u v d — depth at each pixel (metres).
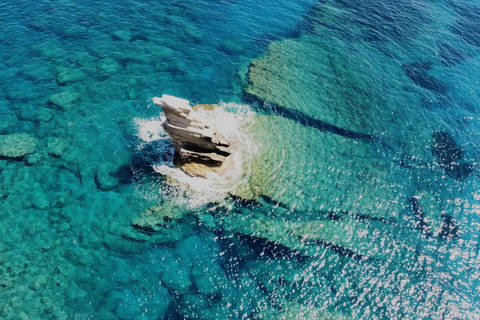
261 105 42.84
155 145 38.09
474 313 27.97
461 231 32.84
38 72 43.91
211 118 39.97
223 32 53.00
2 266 28.52
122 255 30.05
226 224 32.41
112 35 49.81
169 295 27.98
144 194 34.00
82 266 29.14
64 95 41.78
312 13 58.28
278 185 35.25
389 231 32.50
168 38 50.59
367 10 59.31
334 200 34.47
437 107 44.19
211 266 29.75
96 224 31.73
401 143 40.00
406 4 61.03
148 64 46.53
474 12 60.19
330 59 50.03
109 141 37.97
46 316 26.38
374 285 29.11
